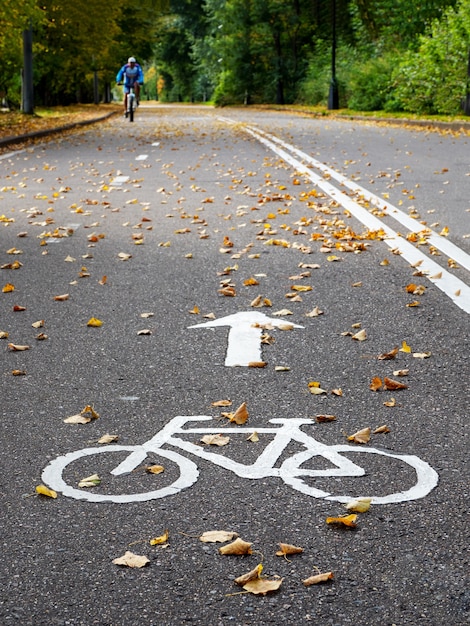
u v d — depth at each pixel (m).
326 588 2.94
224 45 76.81
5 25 34.00
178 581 2.99
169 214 11.49
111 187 14.42
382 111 43.41
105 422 4.48
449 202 12.26
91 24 50.66
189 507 3.54
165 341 5.93
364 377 5.16
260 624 2.74
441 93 34.88
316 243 9.45
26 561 3.13
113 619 2.78
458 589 2.93
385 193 13.27
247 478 3.80
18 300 7.11
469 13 33.53
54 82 59.00
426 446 4.15
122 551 3.20
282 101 72.94
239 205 12.28
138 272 8.09
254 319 6.44
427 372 5.25
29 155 20.84
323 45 63.75
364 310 6.70
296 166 17.66
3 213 11.69
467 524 3.38
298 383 5.06
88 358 5.57
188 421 4.48
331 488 3.70
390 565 3.08
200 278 7.82
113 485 3.75
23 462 4.00
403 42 47.28
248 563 3.10
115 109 60.75
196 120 42.16
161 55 109.81
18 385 5.08
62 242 9.62
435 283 7.53
